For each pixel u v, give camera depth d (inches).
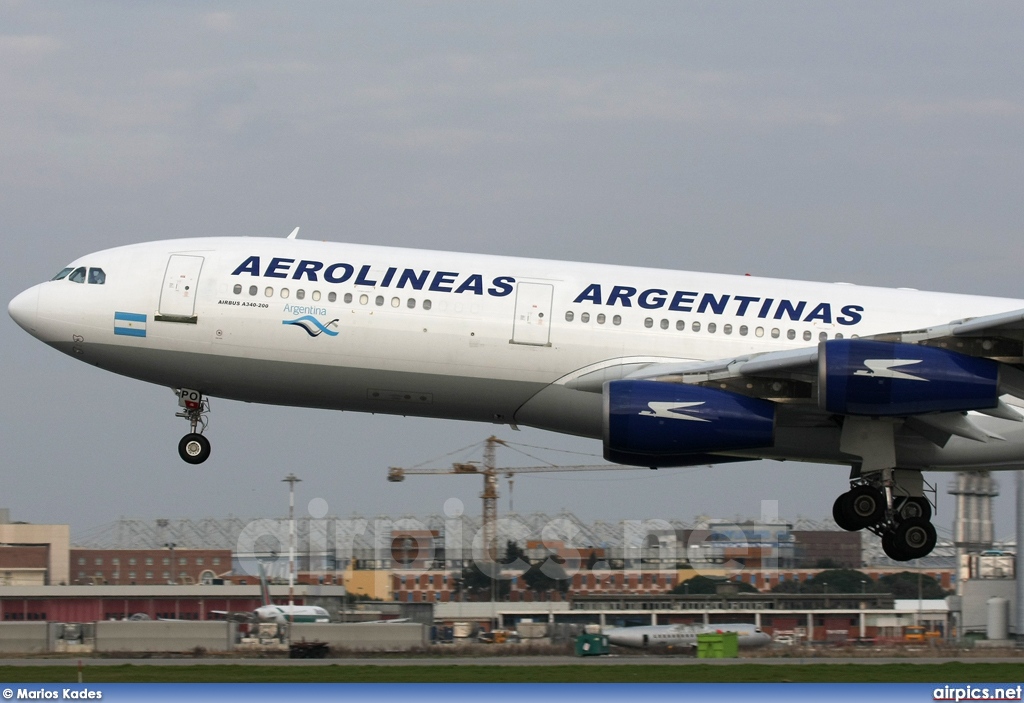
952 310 4249.5
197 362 4202.8
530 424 4279.0
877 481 4060.0
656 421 3814.0
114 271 4281.5
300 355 4153.5
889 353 3590.1
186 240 4365.2
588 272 4227.4
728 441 3816.4
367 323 4124.0
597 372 4092.0
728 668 3715.6
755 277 4320.9
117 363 4256.9
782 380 3875.5
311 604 7313.0
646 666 3779.5
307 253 4259.4
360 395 4212.6
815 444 4138.8
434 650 4611.2
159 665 3828.7
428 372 4138.8
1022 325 3513.8
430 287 4153.5
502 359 4111.7
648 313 4133.9
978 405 3592.5
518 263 4247.0
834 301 4222.4
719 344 4121.6
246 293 4175.7
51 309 4254.4
